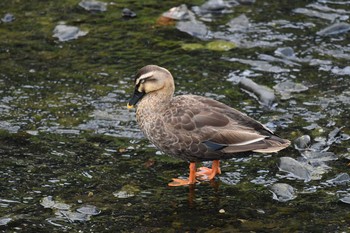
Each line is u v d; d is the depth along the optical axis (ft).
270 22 57.00
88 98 46.50
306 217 34.55
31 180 37.68
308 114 44.37
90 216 34.60
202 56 52.24
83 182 37.55
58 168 38.83
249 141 35.53
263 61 51.37
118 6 59.82
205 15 58.23
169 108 37.24
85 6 59.16
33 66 50.39
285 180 37.83
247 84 47.32
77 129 42.83
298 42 54.03
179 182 37.73
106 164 39.29
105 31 55.83
